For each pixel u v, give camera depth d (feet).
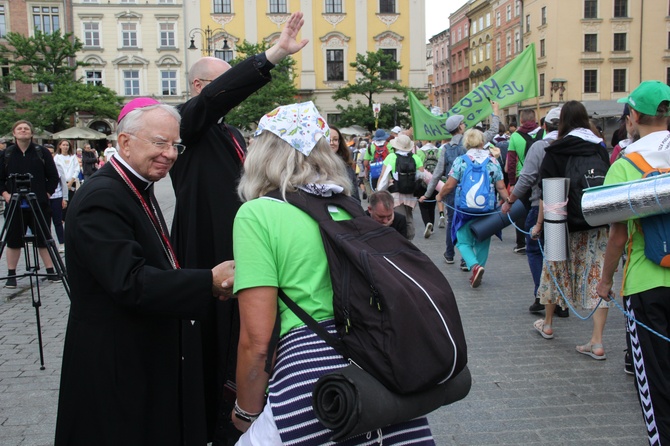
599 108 156.97
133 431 8.16
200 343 9.19
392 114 141.59
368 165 48.52
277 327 7.22
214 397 10.25
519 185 20.86
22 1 151.33
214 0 148.97
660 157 10.51
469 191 23.82
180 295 7.81
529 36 176.55
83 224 7.95
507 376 15.99
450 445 12.47
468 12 226.58
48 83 136.56
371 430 6.56
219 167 10.41
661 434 10.27
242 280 7.13
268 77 9.97
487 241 25.02
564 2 161.17
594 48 162.61
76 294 8.27
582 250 16.96
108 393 8.11
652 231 10.08
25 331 20.70
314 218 7.30
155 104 8.84
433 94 292.20
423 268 7.20
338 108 145.28
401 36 152.97
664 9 162.09
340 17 152.25
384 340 6.47
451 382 7.20
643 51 162.81
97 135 127.75
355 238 7.17
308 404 6.82
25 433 13.29
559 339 18.80
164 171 8.70
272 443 6.98
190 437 8.88
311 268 7.20
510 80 36.86
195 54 150.30
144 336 8.29
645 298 10.41
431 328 6.53
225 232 10.34
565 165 16.70
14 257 27.50
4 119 130.82
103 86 139.13
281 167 7.55
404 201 32.22
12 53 140.77
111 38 150.71
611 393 14.78
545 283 18.40
